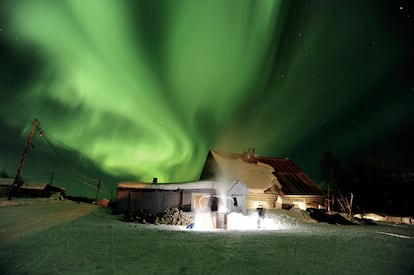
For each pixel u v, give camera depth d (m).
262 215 17.83
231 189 19.05
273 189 25.09
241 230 14.05
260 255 7.22
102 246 7.88
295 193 25.50
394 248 8.91
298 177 29.30
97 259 6.23
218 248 8.20
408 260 6.96
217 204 19.03
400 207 28.14
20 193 45.09
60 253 6.67
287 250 8.08
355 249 8.53
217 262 6.29
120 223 15.67
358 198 30.92
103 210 26.44
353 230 15.00
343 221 19.31
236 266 5.94
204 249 7.96
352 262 6.58
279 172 29.28
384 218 24.48
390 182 31.31
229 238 10.58
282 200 24.16
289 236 11.55
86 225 13.27
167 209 18.52
